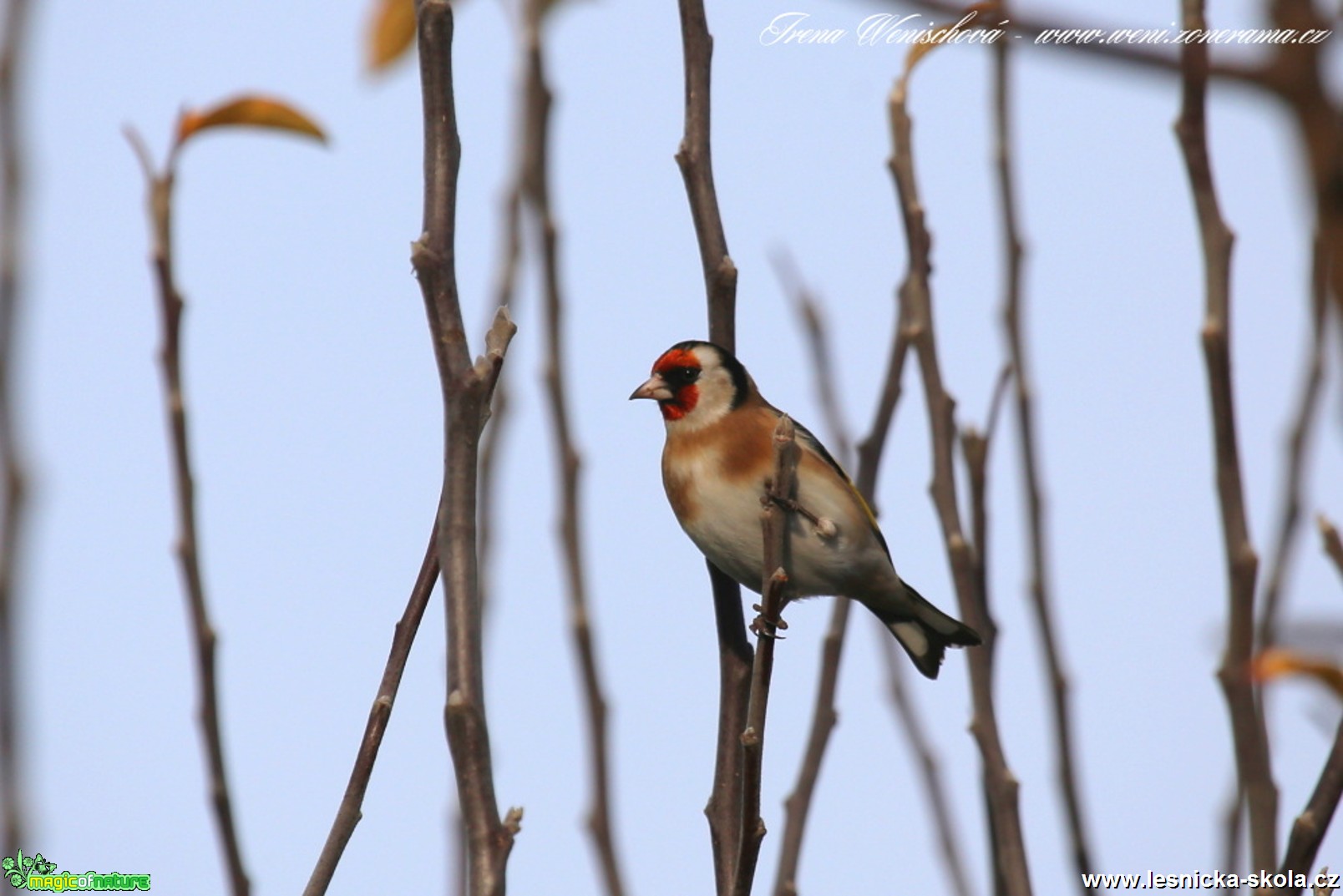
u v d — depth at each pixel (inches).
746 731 233.9
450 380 193.3
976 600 283.3
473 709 186.4
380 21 251.6
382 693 215.8
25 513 205.0
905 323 313.1
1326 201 138.6
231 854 220.1
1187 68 148.2
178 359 226.8
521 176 323.9
